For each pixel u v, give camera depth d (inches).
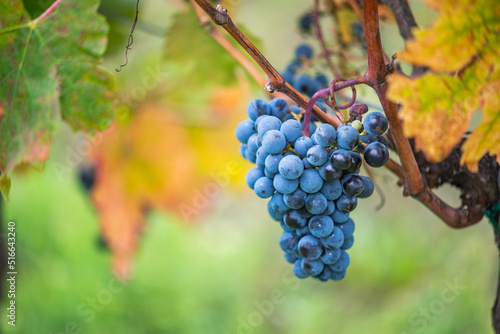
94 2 31.4
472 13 25.7
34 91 31.6
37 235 109.7
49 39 31.4
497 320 32.4
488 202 31.6
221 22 27.4
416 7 50.1
